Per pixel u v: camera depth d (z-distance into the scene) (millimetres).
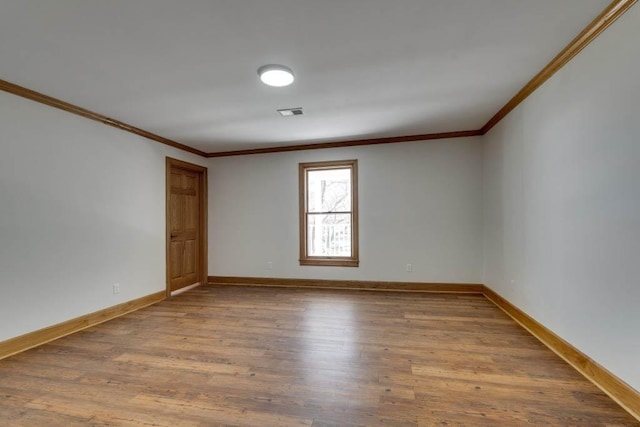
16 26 1809
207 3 1633
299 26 1860
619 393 1796
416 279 4523
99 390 1975
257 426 1632
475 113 3527
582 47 2062
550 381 2041
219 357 2436
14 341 2547
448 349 2541
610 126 1847
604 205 1909
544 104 2584
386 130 4160
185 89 2748
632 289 1708
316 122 3754
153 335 2906
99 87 2686
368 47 2113
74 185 3102
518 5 1709
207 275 5281
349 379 2096
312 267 4906
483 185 4246
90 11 1681
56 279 2902
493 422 1645
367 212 4680
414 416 1702
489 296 4051
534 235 2799
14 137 2605
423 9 1722
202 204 5227
